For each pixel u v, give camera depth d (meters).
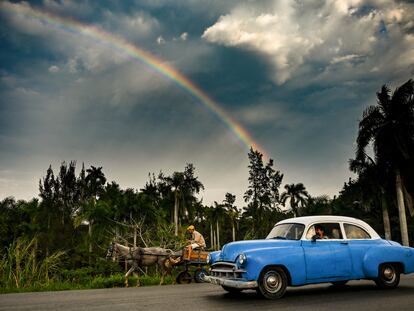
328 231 10.34
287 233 10.34
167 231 27.28
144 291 11.20
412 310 7.83
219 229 91.69
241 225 89.38
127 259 14.13
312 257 9.70
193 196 70.25
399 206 40.09
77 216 52.31
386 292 10.23
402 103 40.03
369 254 10.34
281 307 8.27
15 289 12.48
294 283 9.45
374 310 7.85
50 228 62.47
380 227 57.12
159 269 16.23
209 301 9.14
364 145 41.16
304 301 8.99
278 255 9.37
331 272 9.84
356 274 10.16
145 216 48.22
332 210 73.75
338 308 8.09
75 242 60.56
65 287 12.98
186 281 13.84
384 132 39.81
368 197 44.09
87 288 12.99
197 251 14.01
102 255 44.62
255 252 9.25
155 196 69.94
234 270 9.24
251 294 10.26
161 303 8.89
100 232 48.16
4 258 14.69
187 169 70.69
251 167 81.75
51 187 91.25
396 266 10.84
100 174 87.62
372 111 40.69
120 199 48.28
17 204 66.88
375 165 42.28
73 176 92.56
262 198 79.81
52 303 9.05
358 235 10.68
